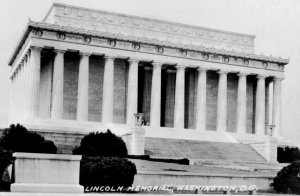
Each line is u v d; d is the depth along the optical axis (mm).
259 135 110125
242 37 119938
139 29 108500
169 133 97188
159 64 102875
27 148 68188
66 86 100500
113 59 99375
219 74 110000
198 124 106812
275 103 114625
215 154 87750
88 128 89125
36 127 82500
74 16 102375
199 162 76312
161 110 114750
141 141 76938
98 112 103000
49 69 100625
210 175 56375
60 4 101375
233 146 94188
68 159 42219
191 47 105625
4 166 46969
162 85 114938
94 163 47562
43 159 41656
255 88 118062
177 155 83625
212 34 116562
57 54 94562
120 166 48281
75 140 84500
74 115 100625
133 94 100500
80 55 96938
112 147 72188
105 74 99125
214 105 114000
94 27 103938
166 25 111438
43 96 105438
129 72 101500
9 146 67750
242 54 110750
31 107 91812
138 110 112938
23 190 40406
